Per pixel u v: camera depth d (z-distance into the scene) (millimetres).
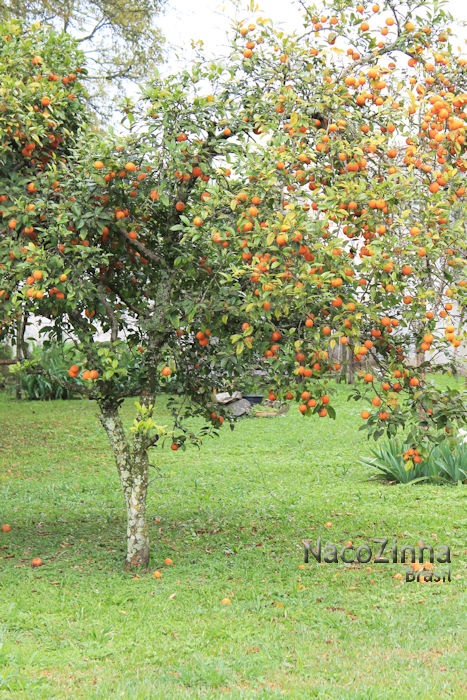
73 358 6691
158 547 7336
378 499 9469
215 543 7527
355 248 5629
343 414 16656
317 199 5445
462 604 5699
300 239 5043
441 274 5605
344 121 5656
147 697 4121
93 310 6500
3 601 5734
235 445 13711
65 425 15797
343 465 11578
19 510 9023
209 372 6918
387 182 5172
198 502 9438
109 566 6723
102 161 5922
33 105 6340
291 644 4992
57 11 17906
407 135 5820
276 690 4254
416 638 5090
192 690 4246
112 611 5574
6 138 6227
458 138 5305
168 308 6113
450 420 5895
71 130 6996
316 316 5594
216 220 5746
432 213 5363
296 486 10367
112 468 11789
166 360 6344
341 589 6125
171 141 5844
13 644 4914
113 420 6660
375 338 6051
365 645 4977
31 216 6031
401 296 5594
